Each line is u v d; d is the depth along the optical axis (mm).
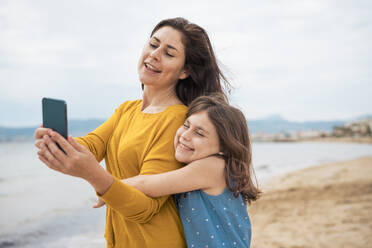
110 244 1426
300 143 73500
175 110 1418
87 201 8797
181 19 1540
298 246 4742
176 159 1328
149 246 1233
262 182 11539
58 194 10047
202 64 1563
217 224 1284
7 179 13578
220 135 1294
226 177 1294
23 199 9242
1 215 7055
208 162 1269
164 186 1186
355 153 33062
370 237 4957
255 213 6875
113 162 1444
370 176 11711
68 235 5527
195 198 1272
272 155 30109
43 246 4969
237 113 1379
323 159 24422
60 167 967
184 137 1280
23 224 6270
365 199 7680
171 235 1268
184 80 1624
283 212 6875
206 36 1553
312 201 7855
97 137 1490
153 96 1528
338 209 6871
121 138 1443
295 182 11102
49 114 996
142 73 1480
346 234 5180
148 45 1505
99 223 6363
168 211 1296
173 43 1457
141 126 1396
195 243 1262
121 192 1050
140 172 1295
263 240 5094
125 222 1306
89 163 965
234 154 1317
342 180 11023
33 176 14539
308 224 5887
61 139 936
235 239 1296
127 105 1602
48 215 7039
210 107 1335
